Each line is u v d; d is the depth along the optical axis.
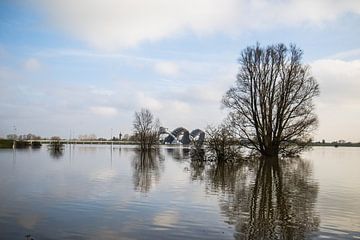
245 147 49.34
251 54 49.25
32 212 15.19
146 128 92.62
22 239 11.50
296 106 49.34
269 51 49.00
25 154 65.31
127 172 32.34
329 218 14.84
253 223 13.89
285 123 49.53
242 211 15.98
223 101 50.41
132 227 13.06
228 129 47.00
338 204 17.81
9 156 57.97
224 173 32.50
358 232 12.83
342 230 13.07
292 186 24.25
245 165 42.12
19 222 13.55
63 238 11.68
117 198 18.59
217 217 14.77
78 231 12.47
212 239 11.80
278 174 32.19
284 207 16.97
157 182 25.33
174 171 33.88
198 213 15.43
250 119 49.59
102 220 13.96
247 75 49.38
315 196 20.17
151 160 51.19
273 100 49.47
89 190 21.05
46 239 11.56
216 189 22.39
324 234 12.55
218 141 44.38
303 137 51.78
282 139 50.03
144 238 11.79
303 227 13.43
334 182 26.58
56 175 28.98
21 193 19.80
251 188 23.08
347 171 35.72
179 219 14.33
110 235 12.08
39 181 25.00
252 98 49.38
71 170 33.56
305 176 30.67
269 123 49.62
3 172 31.25
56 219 14.05
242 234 12.40
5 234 12.03
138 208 16.22
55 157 56.12
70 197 18.70
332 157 68.75
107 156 61.50
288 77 48.75
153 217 14.56
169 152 84.06
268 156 49.88
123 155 66.31
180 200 18.36
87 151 86.75
